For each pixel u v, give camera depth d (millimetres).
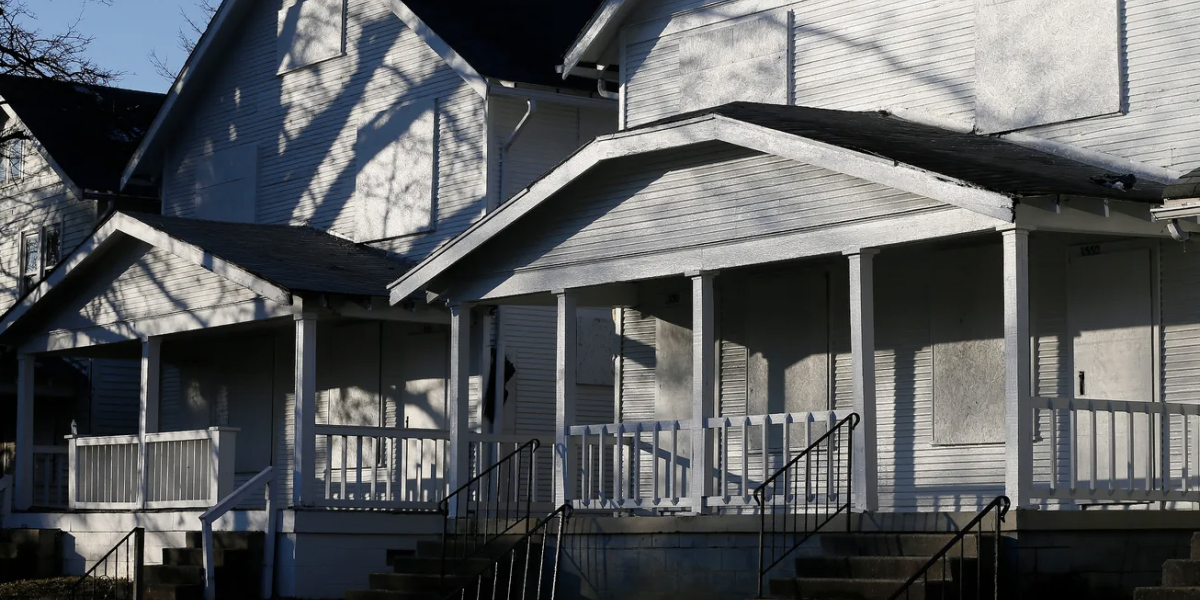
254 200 27484
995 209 14203
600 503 18125
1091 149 17484
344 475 21297
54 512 25031
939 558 13867
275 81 27438
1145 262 16438
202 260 22438
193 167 29016
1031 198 14180
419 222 24219
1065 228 14664
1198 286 16047
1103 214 14594
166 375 28484
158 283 23766
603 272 18391
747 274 19938
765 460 16609
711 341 17250
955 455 17656
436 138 24297
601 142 17844
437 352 23812
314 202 26359
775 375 19547
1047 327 17141
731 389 20141
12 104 32406
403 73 25016
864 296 15859
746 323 19984
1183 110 16828
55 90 33312
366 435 21500
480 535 18906
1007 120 18219
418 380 24047
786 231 16562
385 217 24828
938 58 19047
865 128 17359
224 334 24688
